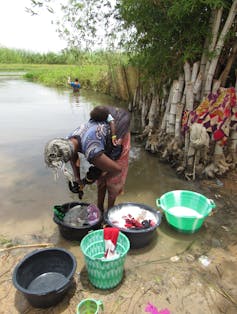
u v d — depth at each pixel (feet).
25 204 12.28
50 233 10.37
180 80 15.49
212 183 14.23
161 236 10.30
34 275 8.17
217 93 13.53
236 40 13.47
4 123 25.98
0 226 10.73
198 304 7.49
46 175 15.15
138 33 17.19
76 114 30.27
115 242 8.37
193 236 10.28
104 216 9.76
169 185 14.21
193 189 13.74
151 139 18.94
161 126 18.28
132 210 10.57
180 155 15.90
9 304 7.47
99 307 6.95
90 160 8.36
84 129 8.63
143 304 7.49
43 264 8.32
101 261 7.29
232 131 14.51
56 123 26.30
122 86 35.99
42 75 71.10
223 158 14.61
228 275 8.46
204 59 13.82
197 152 14.34
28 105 35.32
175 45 14.49
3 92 47.83
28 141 20.86
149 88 21.18
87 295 7.79
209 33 13.10
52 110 32.37
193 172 14.66
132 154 18.65
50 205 12.25
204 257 9.20
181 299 7.64
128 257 9.20
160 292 7.87
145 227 9.41
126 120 9.55
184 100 15.31
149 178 15.03
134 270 8.66
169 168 16.30
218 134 13.79
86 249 8.39
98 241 8.79
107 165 8.59
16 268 7.42
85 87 53.21
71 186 9.42
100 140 8.48
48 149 8.01
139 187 14.03
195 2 11.73
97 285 7.92
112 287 7.98
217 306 7.43
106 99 39.78
